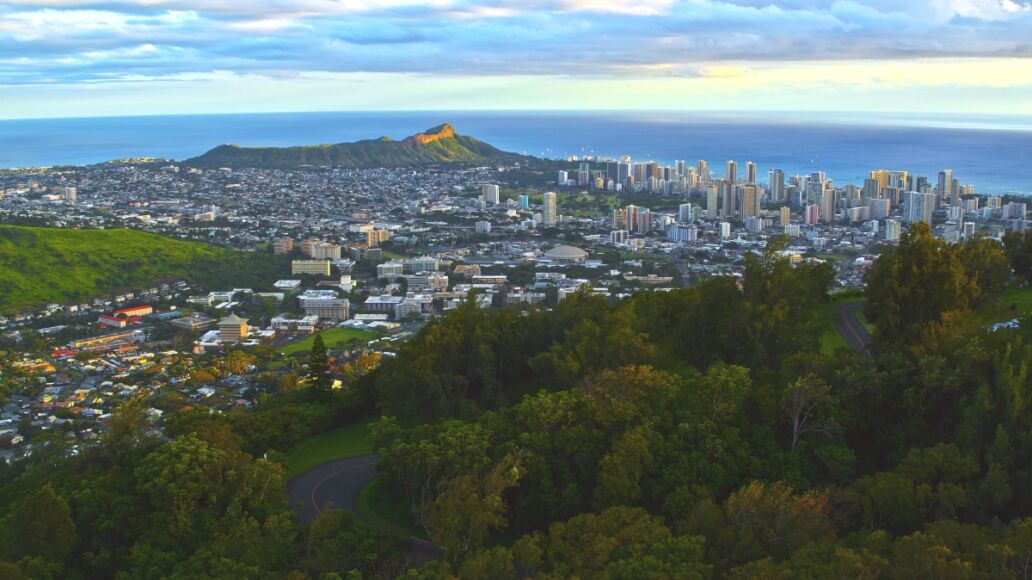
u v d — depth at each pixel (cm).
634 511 4406
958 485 4431
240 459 5466
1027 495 4391
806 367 5719
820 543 3966
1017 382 4800
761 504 4238
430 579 4034
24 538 4725
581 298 8088
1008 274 8612
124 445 6059
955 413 5191
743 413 5412
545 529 5131
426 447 5272
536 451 5262
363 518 5447
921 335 6034
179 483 5041
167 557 4694
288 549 4712
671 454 5078
